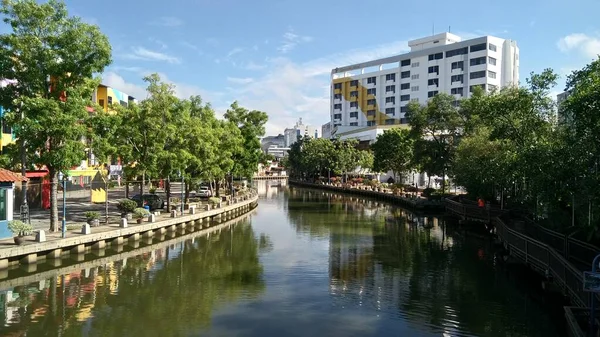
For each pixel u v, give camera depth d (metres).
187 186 45.12
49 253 23.94
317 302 18.58
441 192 57.62
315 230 38.84
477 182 38.94
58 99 25.67
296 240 33.62
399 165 72.44
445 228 40.03
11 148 25.20
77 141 26.20
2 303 17.89
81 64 25.59
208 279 22.02
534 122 28.44
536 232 25.27
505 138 30.17
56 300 18.36
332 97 132.00
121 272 23.20
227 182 69.25
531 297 19.25
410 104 57.28
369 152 96.62
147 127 34.22
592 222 17.64
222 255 27.94
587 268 17.89
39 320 16.11
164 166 35.84
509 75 97.00
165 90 35.62
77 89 25.64
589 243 19.59
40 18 24.56
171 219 34.62
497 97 31.16
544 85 28.33
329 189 94.56
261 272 23.52
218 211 43.41
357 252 29.02
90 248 27.03
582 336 11.81
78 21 25.80
